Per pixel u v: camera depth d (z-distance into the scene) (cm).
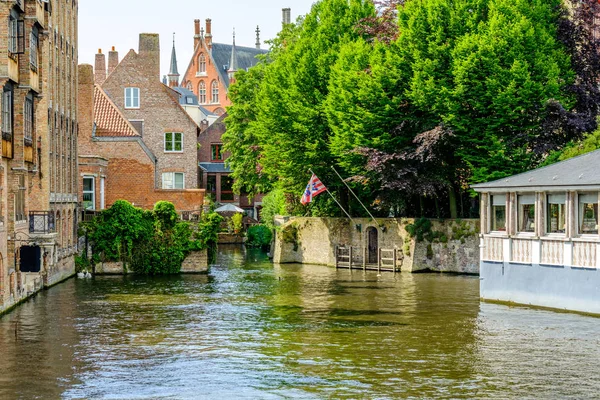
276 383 2989
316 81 7531
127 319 4281
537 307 4519
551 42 6291
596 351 3453
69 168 6600
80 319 4272
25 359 3359
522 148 6250
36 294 5259
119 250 6644
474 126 6316
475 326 4022
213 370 3173
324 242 7612
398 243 6894
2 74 4228
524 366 3212
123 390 2909
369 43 7494
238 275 6606
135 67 9250
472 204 7294
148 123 9244
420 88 6347
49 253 5531
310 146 7369
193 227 6781
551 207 4428
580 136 6241
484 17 6506
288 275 6581
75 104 6888
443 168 6762
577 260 4278
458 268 6556
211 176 12675
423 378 3047
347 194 8012
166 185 9244
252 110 9312
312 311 4553
